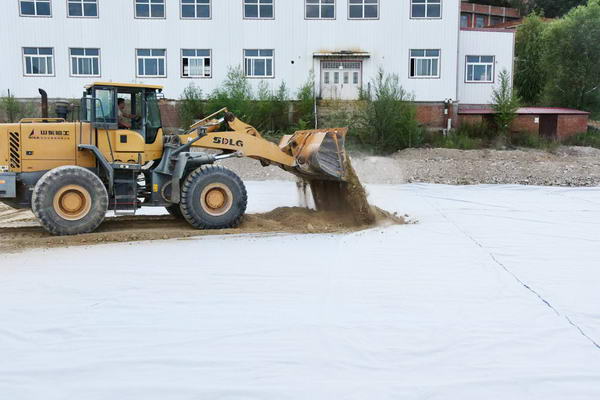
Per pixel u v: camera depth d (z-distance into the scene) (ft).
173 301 18.34
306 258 24.66
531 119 96.58
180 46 94.12
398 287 20.13
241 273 21.94
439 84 96.07
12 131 29.50
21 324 16.10
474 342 14.85
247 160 71.46
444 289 19.92
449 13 94.58
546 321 16.53
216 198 31.99
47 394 12.00
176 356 13.84
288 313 17.17
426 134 93.25
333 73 95.91
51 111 92.27
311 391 12.12
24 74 92.53
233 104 89.40
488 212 39.88
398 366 13.39
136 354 13.98
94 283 20.38
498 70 100.07
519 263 23.99
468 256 25.23
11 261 23.82
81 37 92.73
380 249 26.71
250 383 12.49
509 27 162.61
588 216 37.81
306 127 89.25
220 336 15.19
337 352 14.15
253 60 95.61
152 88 31.53
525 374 12.94
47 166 30.01
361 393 12.06
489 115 96.99
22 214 38.45
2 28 91.45
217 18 94.07
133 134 31.01
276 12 94.38
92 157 30.68
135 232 29.78
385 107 86.74
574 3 208.74
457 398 11.91
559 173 66.33
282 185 57.16
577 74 112.37
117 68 93.71
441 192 52.75
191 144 32.42
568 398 11.94
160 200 32.14
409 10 94.63
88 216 29.25
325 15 94.94
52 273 21.76
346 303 18.22
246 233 30.68
